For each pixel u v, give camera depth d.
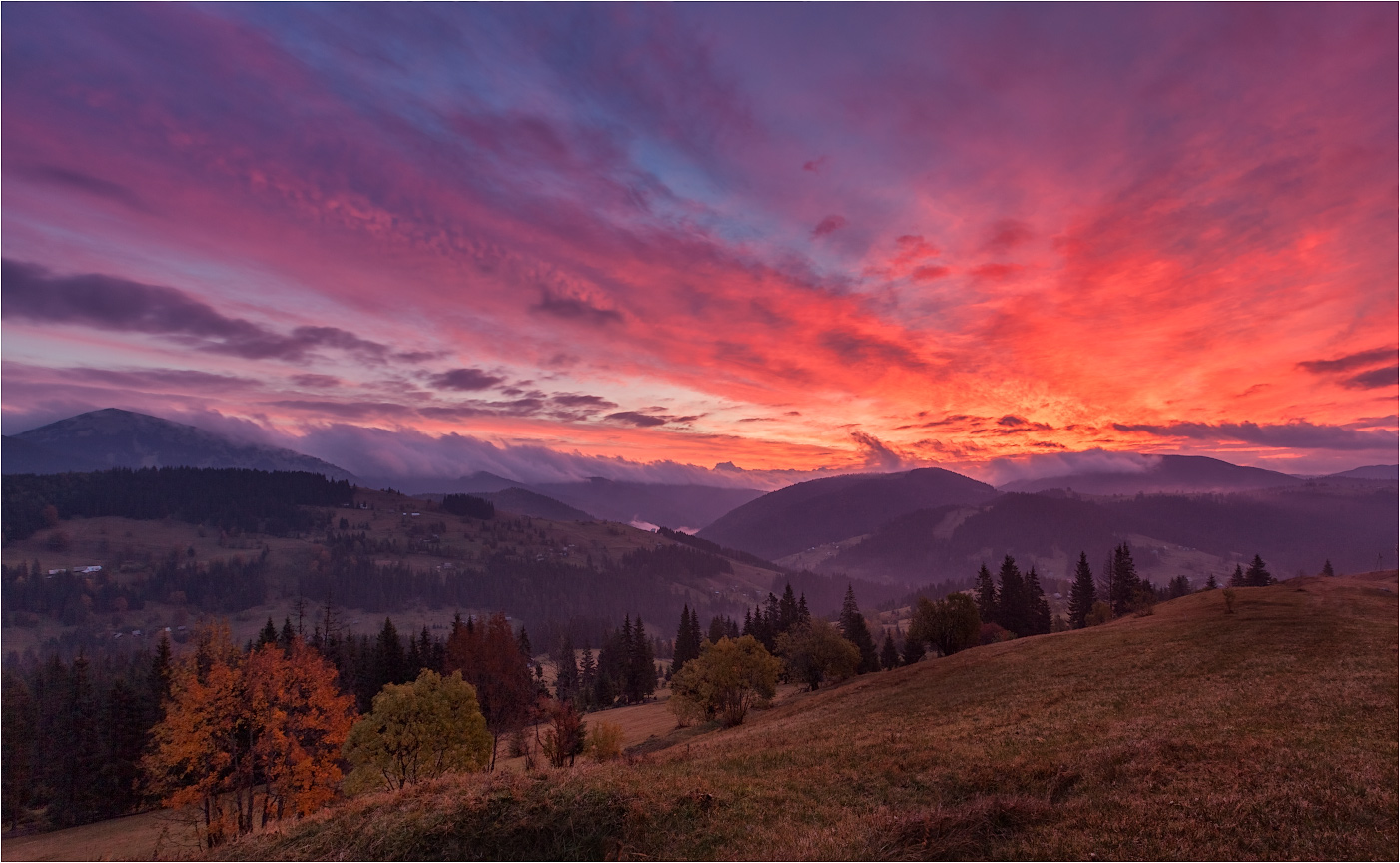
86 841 55.94
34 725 77.06
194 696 39.00
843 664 90.31
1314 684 29.14
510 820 18.33
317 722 42.53
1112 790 18.30
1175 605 81.12
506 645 94.38
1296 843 14.01
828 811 19.16
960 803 19.03
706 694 70.56
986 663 56.53
